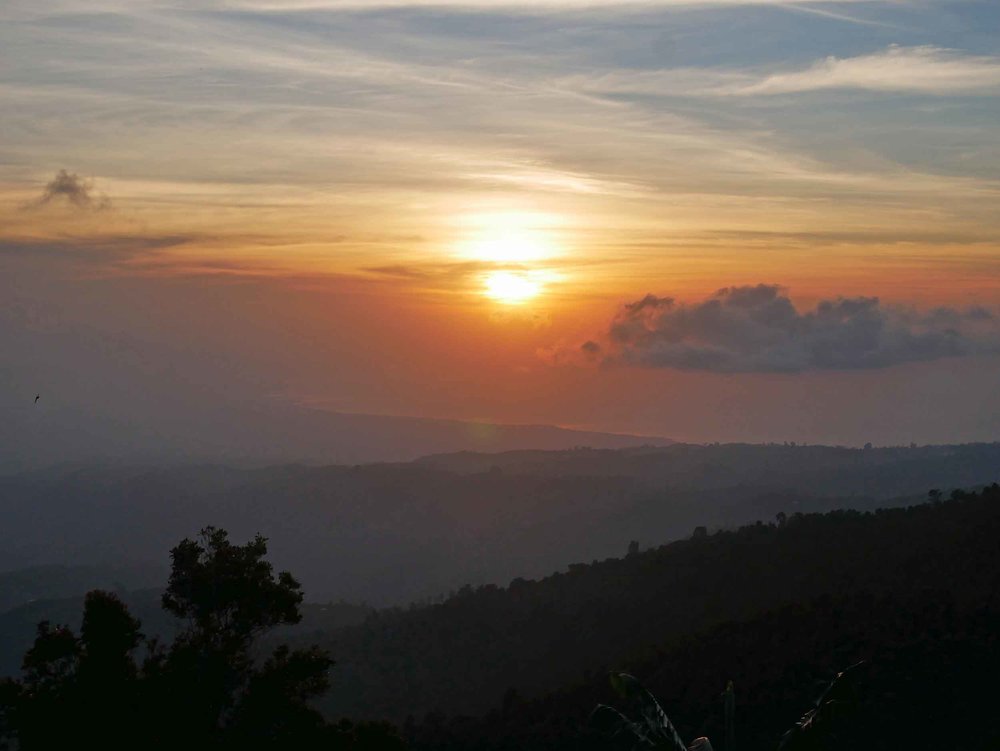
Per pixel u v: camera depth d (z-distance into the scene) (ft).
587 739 138.10
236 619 88.94
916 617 147.02
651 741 69.67
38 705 77.25
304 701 87.92
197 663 85.40
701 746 68.18
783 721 128.77
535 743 141.49
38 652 80.48
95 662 81.15
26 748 76.64
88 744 76.69
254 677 85.92
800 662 140.26
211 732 83.10
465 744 149.07
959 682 124.16
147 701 79.92
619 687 71.15
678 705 139.54
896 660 131.95
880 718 118.52
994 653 129.08
